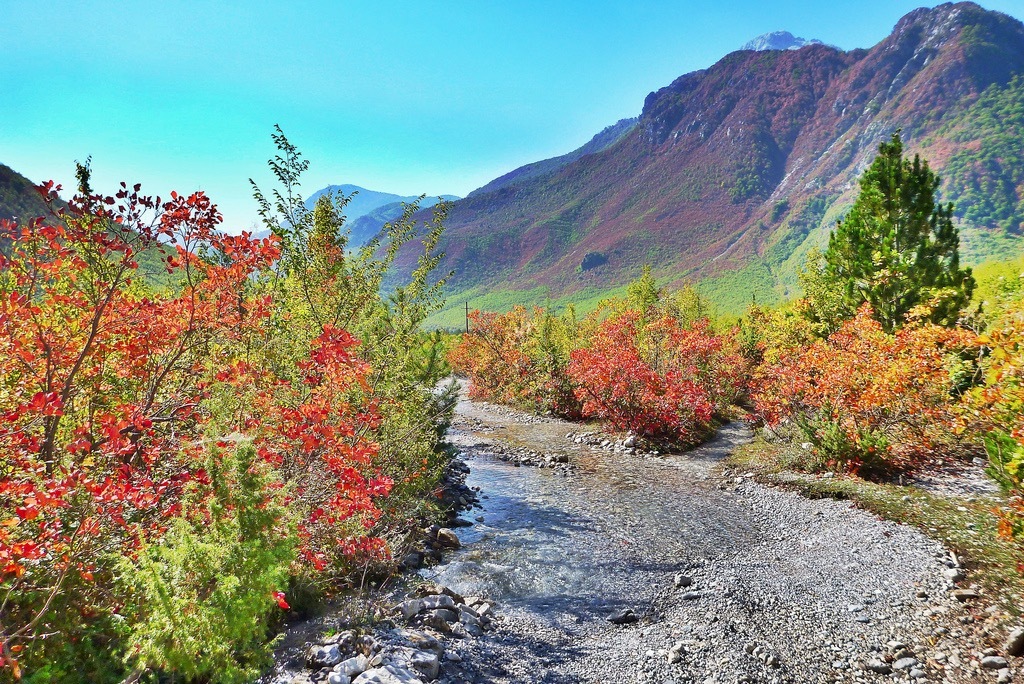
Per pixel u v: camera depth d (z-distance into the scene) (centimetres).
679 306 4628
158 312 712
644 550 1122
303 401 809
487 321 3744
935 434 1469
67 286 684
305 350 907
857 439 1484
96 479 535
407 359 1306
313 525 771
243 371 741
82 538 487
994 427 970
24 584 460
